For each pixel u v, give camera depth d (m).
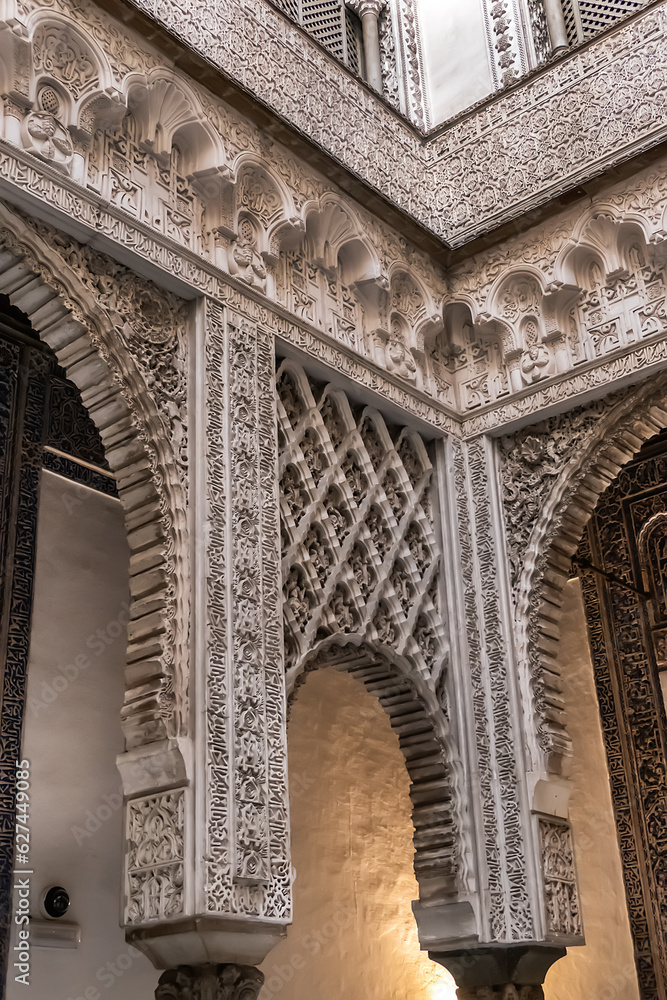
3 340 4.47
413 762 4.66
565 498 4.84
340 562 4.34
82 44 3.71
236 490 3.82
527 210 4.99
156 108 3.99
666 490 6.08
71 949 4.02
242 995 3.23
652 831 5.55
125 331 3.74
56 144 3.55
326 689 5.60
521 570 4.85
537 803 4.47
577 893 4.50
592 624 6.09
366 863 5.43
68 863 4.11
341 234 4.76
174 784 3.33
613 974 5.41
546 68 5.26
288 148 4.52
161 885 3.24
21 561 4.26
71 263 3.62
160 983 3.26
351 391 4.68
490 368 5.17
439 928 4.44
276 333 4.27
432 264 5.24
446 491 5.02
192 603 3.57
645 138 4.80
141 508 3.69
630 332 4.72
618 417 4.74
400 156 5.41
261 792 3.48
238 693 3.53
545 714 4.66
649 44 4.92
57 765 4.19
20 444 4.40
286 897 3.42
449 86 6.10
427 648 4.72
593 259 4.91
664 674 5.78
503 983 4.31
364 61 6.29
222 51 4.46
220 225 4.14
